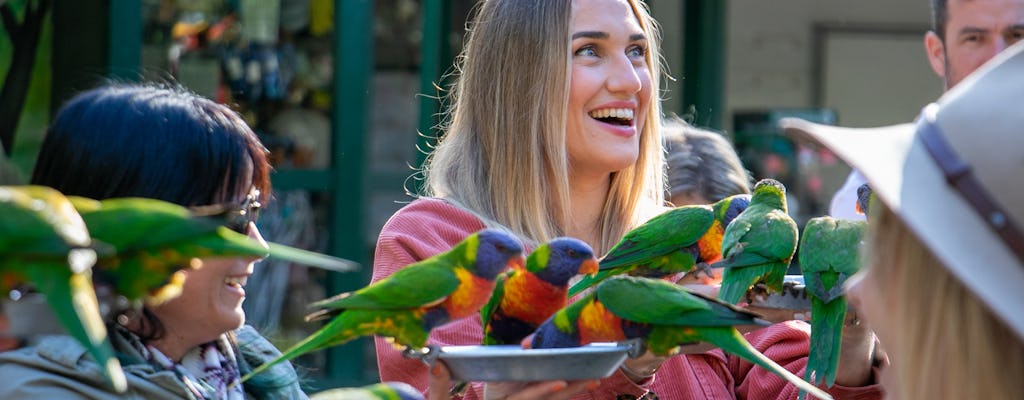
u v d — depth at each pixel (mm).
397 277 2094
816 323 2445
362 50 5961
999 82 1412
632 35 2803
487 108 2779
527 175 2709
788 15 7648
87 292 1670
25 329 1688
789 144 7426
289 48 5918
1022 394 1411
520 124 2713
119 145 2094
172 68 5664
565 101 2707
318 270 6105
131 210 1800
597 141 2748
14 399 1989
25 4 5324
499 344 2232
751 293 2580
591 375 1947
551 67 2693
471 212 2705
